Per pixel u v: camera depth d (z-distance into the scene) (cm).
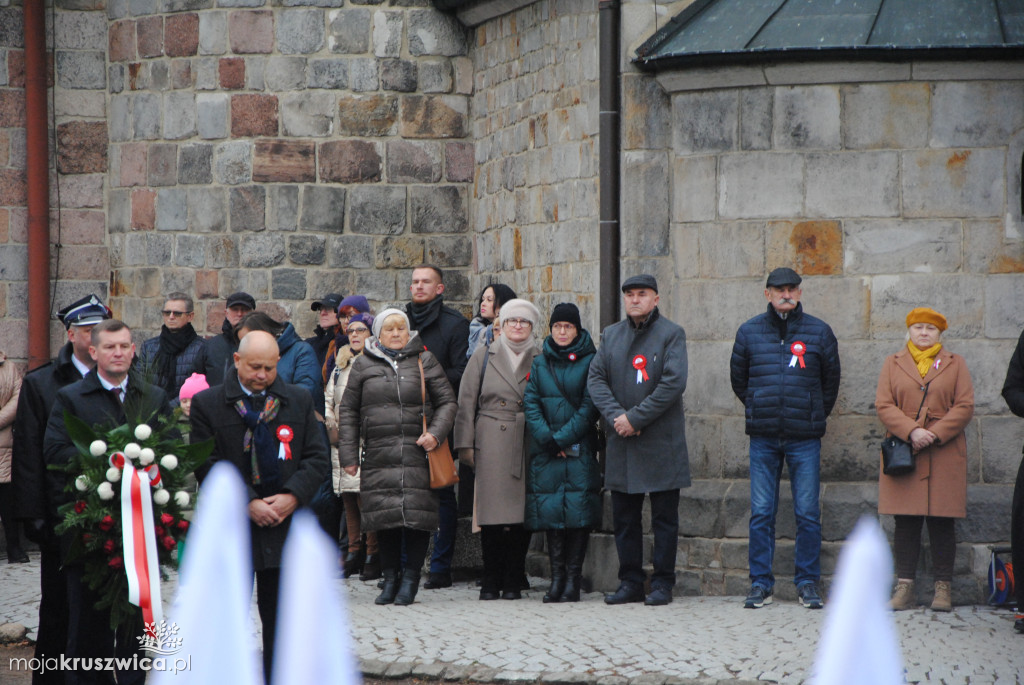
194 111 1839
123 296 1891
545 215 1661
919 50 1343
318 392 1468
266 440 962
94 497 918
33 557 1758
